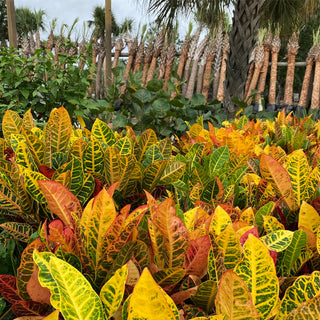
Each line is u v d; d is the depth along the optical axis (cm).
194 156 138
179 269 58
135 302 39
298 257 75
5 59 461
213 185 100
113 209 62
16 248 96
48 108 477
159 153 118
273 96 628
